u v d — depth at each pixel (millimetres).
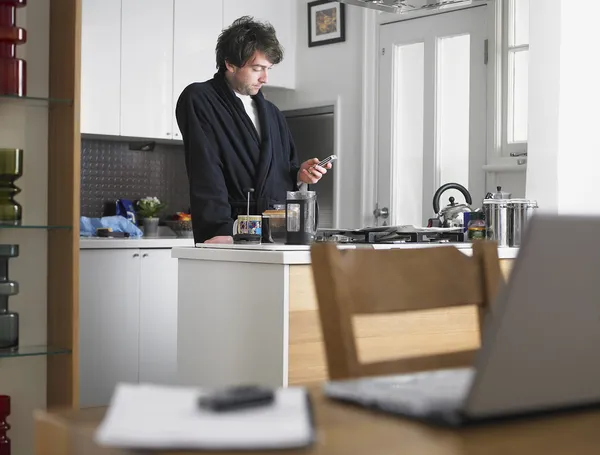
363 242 2973
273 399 788
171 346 4582
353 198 5578
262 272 2580
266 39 3502
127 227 4941
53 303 2729
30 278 2744
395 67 5328
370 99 5457
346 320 1154
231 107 3523
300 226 2793
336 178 5668
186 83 5410
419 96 5227
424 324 2494
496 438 790
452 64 5047
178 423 730
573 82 3795
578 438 799
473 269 1318
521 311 777
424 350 2490
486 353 777
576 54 3795
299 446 708
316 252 1172
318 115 5793
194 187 3414
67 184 2635
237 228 3104
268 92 6074
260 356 2584
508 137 4754
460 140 5008
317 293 1173
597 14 3824
